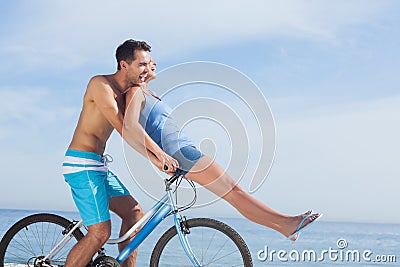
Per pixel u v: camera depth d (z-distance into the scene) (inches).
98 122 155.3
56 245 161.0
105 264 152.3
